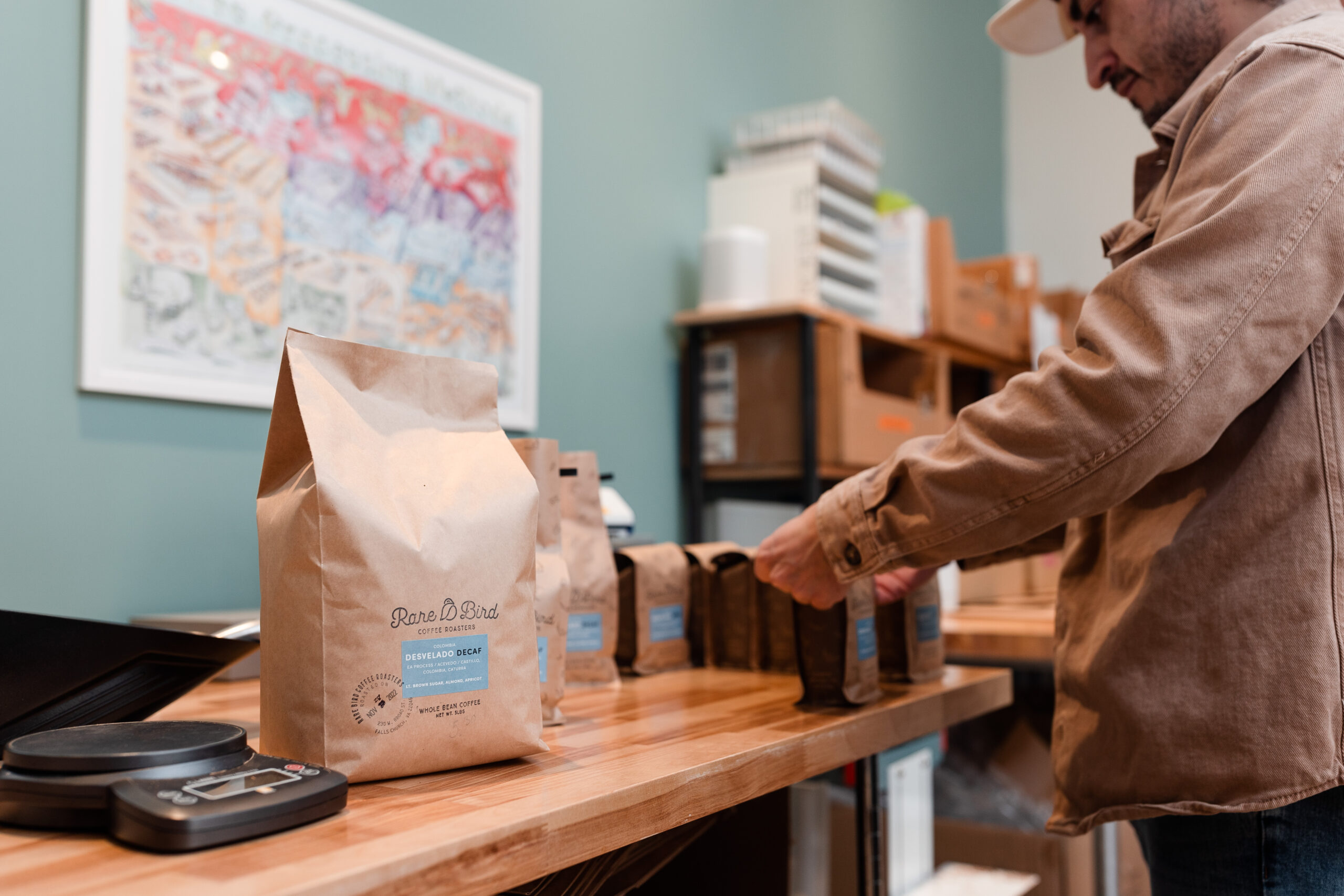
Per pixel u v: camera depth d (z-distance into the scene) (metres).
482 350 1.96
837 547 0.94
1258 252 0.76
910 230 2.86
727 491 2.53
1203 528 0.82
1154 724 0.82
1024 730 2.05
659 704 1.08
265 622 0.70
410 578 0.69
